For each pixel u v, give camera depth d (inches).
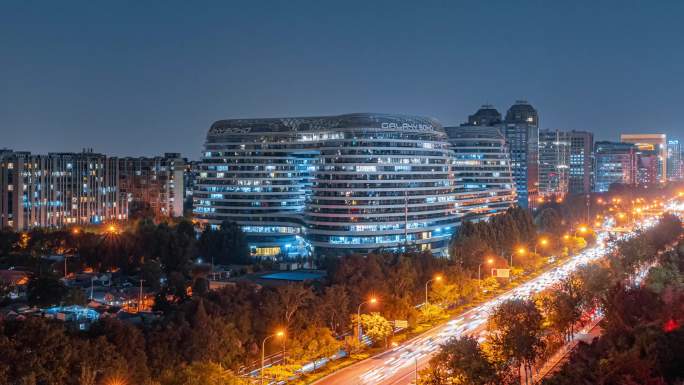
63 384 5797.2
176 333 6771.7
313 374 7618.1
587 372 5334.6
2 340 5816.9
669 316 6806.1
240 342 7258.9
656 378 4862.2
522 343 6727.4
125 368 6013.8
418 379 6791.3
